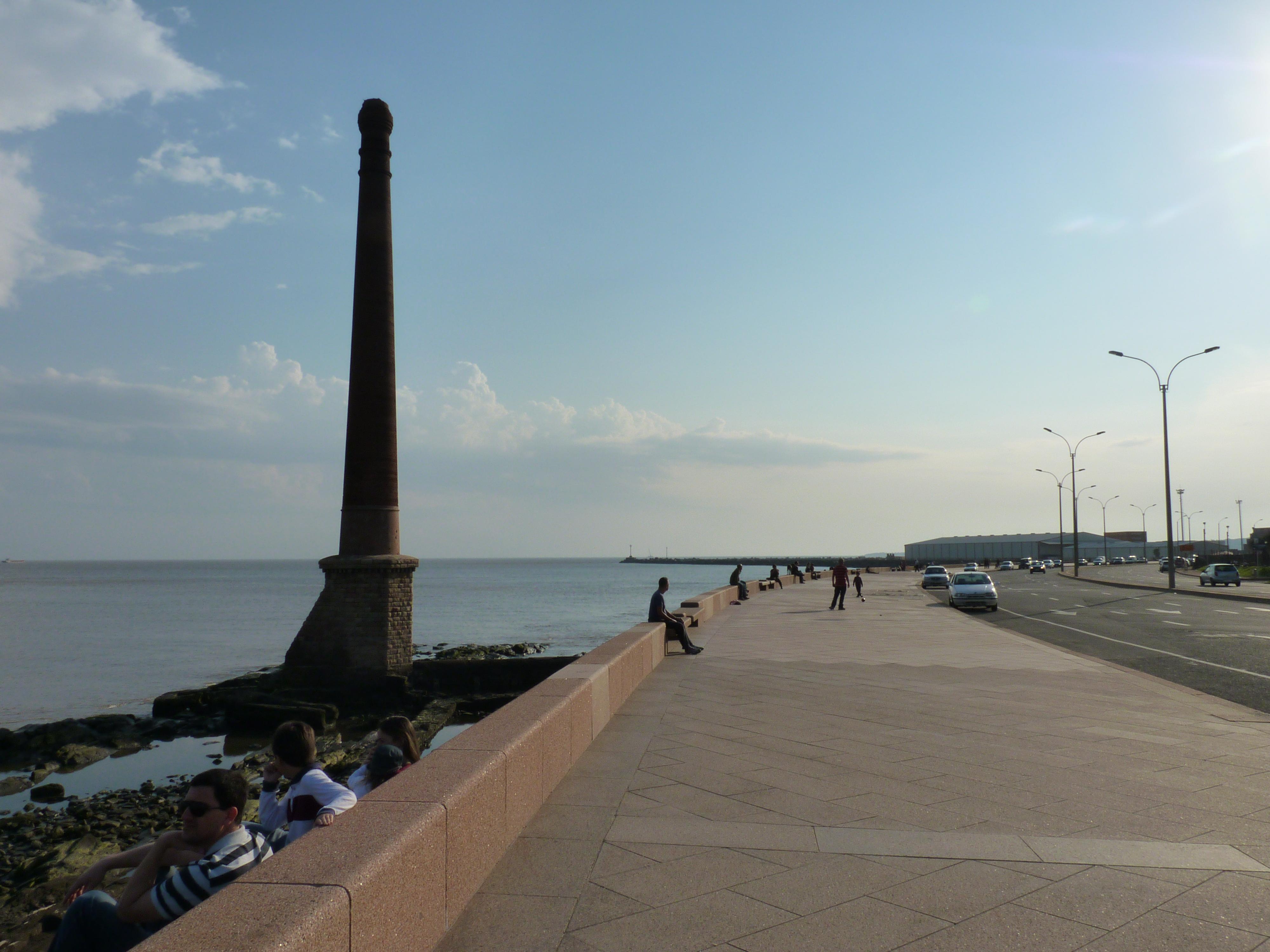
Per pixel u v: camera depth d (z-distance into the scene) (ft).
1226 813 20.40
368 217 101.19
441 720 85.87
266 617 255.50
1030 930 13.84
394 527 99.66
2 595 404.77
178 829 49.34
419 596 387.75
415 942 12.29
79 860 42.80
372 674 94.94
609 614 264.31
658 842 18.16
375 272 100.42
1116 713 33.81
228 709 85.25
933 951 13.07
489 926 13.93
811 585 178.40
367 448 98.63
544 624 223.30
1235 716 33.35
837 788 22.56
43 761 70.33
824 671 46.34
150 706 100.99
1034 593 155.84
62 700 105.60
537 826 19.17
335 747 73.31
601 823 19.43
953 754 26.58
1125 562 489.26
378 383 99.60
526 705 23.08
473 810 15.26
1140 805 21.08
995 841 18.28
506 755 17.71
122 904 13.09
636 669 40.22
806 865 16.76
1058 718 32.86
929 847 17.90
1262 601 124.16
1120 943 13.38
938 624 79.36
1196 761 25.67
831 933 13.69
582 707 26.55
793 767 24.85
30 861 42.75
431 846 13.05
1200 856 17.39
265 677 96.02
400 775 15.60
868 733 29.78
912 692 39.19
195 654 157.07
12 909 35.68
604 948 13.12
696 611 74.74
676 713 33.65
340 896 9.89
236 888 10.03
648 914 14.43
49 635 195.62
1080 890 15.53
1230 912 14.61
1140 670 51.72
